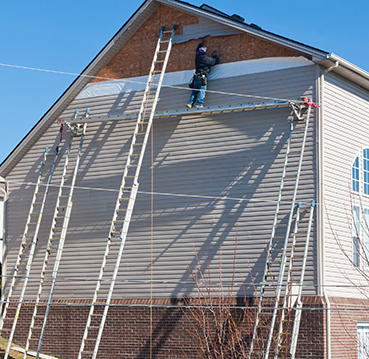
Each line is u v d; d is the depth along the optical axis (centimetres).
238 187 1820
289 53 1811
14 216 2178
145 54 2050
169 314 1827
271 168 1783
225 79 1897
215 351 1593
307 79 1772
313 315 1631
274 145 1792
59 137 2148
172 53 2003
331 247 1714
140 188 1961
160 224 1911
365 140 1939
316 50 1736
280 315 1639
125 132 2028
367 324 1809
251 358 1608
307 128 1752
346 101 1872
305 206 1712
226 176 1844
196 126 1916
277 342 1546
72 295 2003
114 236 1969
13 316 2089
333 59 1720
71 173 2097
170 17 2028
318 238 1677
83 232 2028
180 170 1914
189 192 1889
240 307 1612
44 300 2050
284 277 1688
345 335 1691
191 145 1912
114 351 1884
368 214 1906
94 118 2014
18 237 2155
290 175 1750
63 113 2150
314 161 1725
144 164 1970
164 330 1822
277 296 1576
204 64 1891
